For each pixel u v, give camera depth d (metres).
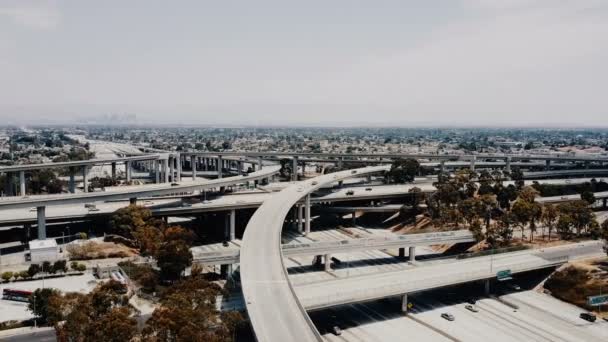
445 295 181.88
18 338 124.94
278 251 176.00
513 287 187.25
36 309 131.12
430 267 187.00
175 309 107.25
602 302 159.00
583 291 172.88
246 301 134.62
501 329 151.50
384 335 147.38
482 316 162.00
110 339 98.94
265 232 198.62
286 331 117.88
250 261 165.88
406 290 161.12
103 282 147.00
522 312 165.12
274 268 160.00
